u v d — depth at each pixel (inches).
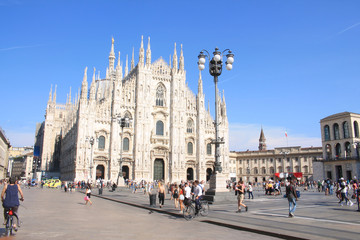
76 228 711.7
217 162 1400.1
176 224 800.3
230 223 770.8
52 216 925.8
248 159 5487.2
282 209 1113.4
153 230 701.3
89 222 813.9
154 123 3604.8
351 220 831.7
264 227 710.5
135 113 3501.5
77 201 1547.7
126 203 1460.4
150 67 3641.7
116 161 3284.9
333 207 1190.9
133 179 3361.2
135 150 3390.7
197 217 904.3
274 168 5118.1
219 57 1339.8
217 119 1390.3
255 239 612.1
